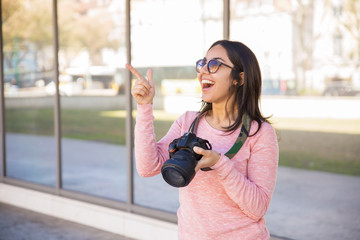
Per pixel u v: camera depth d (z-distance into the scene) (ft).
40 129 39.78
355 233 13.06
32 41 49.32
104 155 27.09
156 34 48.39
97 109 56.13
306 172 22.47
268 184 4.08
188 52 45.47
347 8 56.08
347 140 30.76
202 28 45.11
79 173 21.71
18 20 45.34
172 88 44.45
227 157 3.87
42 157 26.16
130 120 12.14
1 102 16.14
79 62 70.54
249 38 54.34
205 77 4.37
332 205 16.42
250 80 4.26
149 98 4.38
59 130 14.12
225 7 9.93
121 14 71.56
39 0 49.60
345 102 48.93
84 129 39.81
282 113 43.21
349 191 18.49
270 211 15.81
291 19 55.21
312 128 35.68
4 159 16.17
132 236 11.96
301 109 45.01
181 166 3.58
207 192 4.19
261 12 54.44
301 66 55.67
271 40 54.80
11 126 41.09
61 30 71.20
